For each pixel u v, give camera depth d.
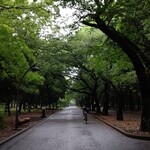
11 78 31.72
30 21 20.25
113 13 18.75
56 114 63.31
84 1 17.47
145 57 21.39
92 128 26.89
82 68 48.03
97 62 26.33
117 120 34.53
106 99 50.03
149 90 21.27
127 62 25.28
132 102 72.38
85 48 40.94
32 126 29.89
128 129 22.88
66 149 14.20
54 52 43.19
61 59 44.53
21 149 14.42
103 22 19.67
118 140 17.84
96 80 51.97
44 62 43.34
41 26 20.72
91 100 80.50
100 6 17.53
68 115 57.81
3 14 19.19
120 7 18.31
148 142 16.92
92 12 18.28
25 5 18.19
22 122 30.34
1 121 26.47
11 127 27.06
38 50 40.91
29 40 34.22
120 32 21.48
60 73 53.78
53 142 17.05
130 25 20.84
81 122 35.84
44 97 75.38
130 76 29.06
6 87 33.69
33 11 18.53
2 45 22.89
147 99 21.28
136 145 15.61
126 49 20.89
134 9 18.14
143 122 21.33
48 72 51.56
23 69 28.56
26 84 37.53
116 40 20.73
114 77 31.20
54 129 26.20
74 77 56.31
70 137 19.62
